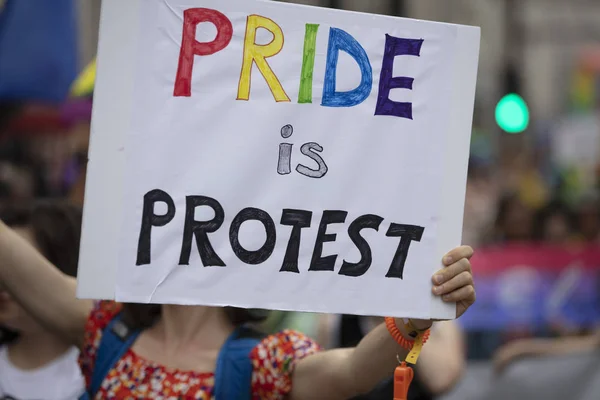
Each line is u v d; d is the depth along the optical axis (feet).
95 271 10.50
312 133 10.93
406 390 10.71
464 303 10.99
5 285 12.39
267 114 10.87
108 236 10.53
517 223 32.58
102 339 11.89
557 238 32.48
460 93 11.14
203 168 10.74
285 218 10.84
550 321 30.40
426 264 10.96
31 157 38.09
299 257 10.84
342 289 10.87
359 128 10.98
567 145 76.02
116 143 10.58
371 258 10.93
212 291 10.71
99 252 10.51
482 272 30.17
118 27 10.61
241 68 10.85
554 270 30.66
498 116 50.34
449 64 11.13
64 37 26.37
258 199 10.83
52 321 12.46
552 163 73.72
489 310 30.04
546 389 19.58
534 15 136.46
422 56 11.10
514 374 19.85
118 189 10.57
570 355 19.70
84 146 31.89
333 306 10.86
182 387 11.43
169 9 10.71
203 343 11.76
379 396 15.61
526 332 30.22
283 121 10.89
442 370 16.39
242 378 11.51
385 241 10.95
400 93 11.06
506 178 59.16
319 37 10.98
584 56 106.52
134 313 11.84
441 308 10.96
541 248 30.60
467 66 11.16
